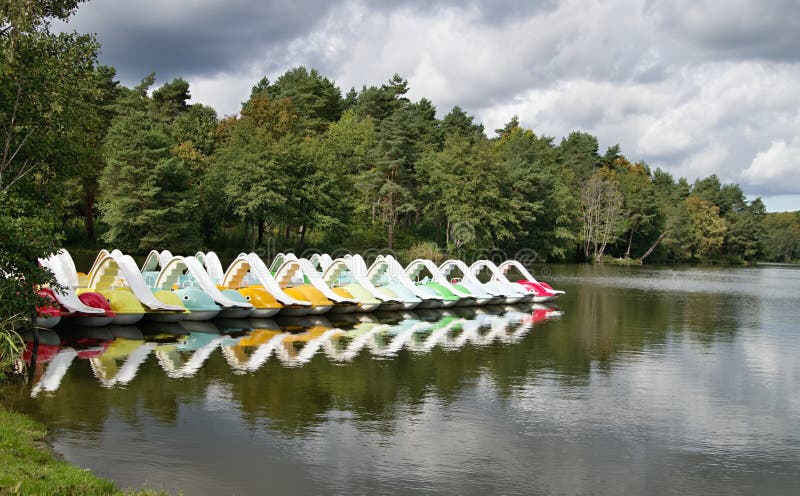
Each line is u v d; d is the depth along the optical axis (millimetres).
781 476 10781
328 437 11906
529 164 89750
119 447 10906
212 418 12742
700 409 14672
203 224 61750
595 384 16859
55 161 17719
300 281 33469
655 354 21469
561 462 11102
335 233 68250
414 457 11047
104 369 16359
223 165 61812
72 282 22453
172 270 27328
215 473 10000
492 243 76625
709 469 11023
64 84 16828
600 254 96188
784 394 16219
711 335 26094
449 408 14133
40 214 15156
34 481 8305
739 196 129625
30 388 14297
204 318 24938
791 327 28922
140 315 22688
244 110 90375
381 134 75375
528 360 19781
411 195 75562
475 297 33531
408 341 22547
